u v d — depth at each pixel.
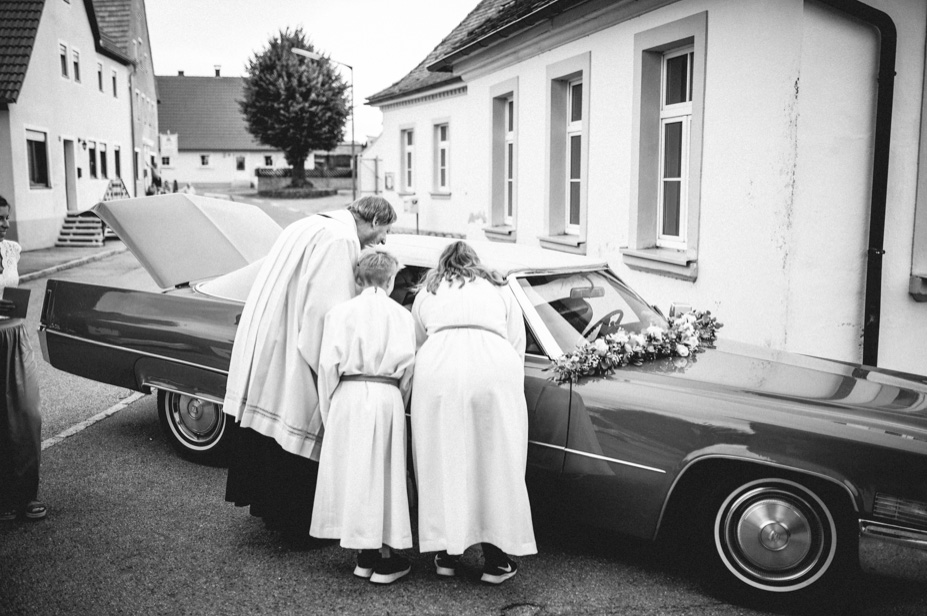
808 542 3.42
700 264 7.21
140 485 4.89
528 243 11.01
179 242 5.63
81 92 26.20
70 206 25.50
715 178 6.98
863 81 6.20
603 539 4.27
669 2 7.57
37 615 3.37
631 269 8.40
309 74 47.97
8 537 4.15
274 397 3.90
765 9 6.36
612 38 8.61
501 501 3.56
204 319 4.82
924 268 6.45
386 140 21.58
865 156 6.29
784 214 6.25
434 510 3.61
